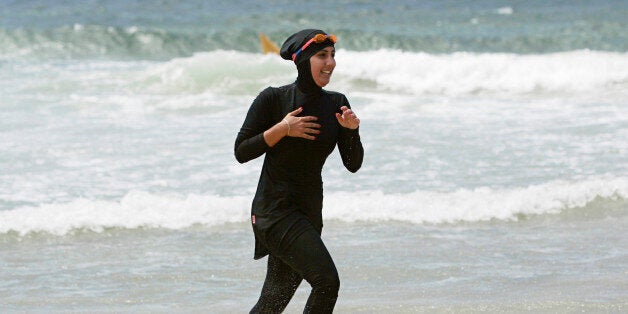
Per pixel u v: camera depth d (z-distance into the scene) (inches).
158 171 1423.5
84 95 2096.5
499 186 1321.4
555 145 1585.9
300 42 649.0
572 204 1232.8
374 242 1083.9
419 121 1808.6
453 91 2202.3
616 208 1226.0
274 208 655.8
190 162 1480.1
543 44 3767.2
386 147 1571.1
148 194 1232.8
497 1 5310.0
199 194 1289.4
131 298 901.8
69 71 2524.6
